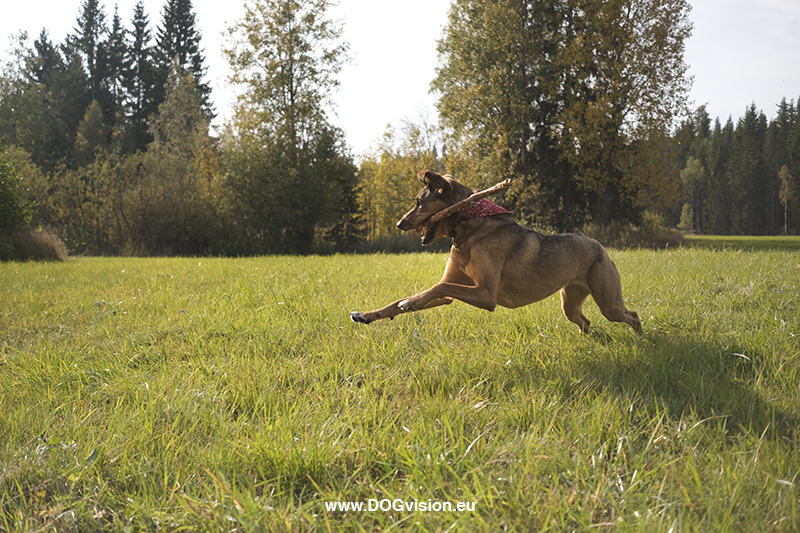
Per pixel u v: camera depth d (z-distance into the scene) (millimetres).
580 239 5594
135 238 42438
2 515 2803
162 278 11445
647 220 37812
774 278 8711
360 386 4656
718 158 113938
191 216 43094
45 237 22906
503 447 3273
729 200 107312
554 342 5559
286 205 41969
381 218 56750
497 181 35375
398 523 2510
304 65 42000
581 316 6117
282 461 3115
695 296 7258
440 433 3471
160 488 2986
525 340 5672
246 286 9219
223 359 5270
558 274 5410
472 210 5320
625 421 3564
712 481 2746
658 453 3256
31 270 15055
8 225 23500
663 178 34031
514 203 37031
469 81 36812
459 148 40000
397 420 3783
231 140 43344
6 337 6801
